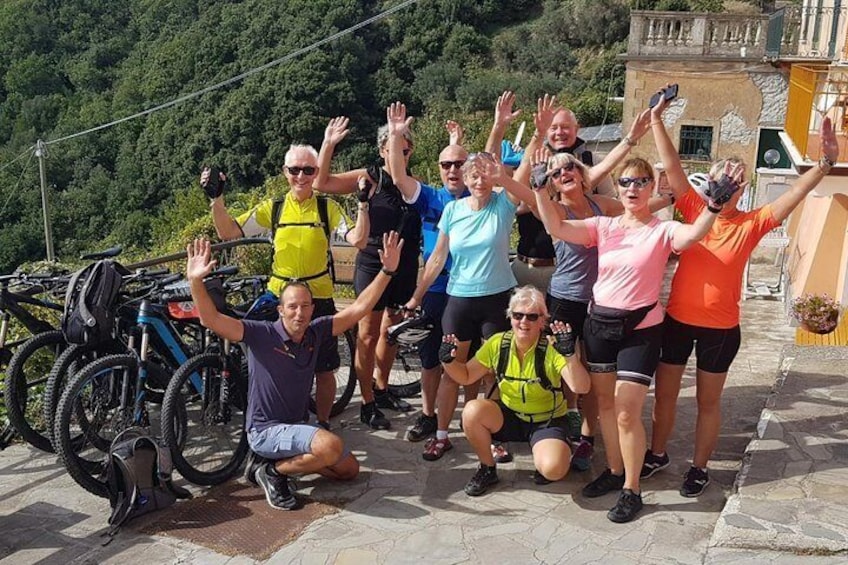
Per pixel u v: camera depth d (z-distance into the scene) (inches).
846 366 219.1
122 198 1298.0
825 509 142.0
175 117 1315.2
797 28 634.8
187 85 1343.5
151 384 185.0
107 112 1380.4
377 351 207.0
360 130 1285.7
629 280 146.6
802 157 308.5
